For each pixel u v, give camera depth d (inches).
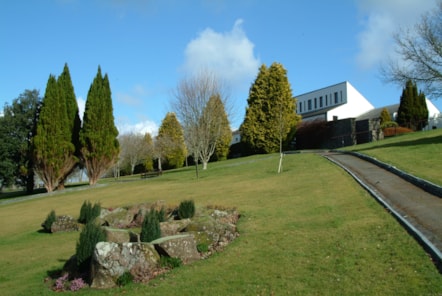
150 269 357.4
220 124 1694.1
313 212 529.7
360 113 2541.8
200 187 975.0
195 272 349.4
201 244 414.0
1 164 1649.9
